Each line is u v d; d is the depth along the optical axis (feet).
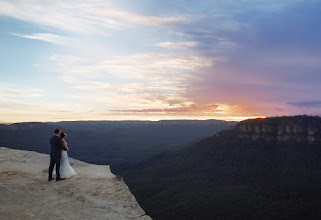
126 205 14.57
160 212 246.06
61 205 14.24
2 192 16.15
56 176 19.90
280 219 206.80
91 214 13.05
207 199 265.95
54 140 20.17
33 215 12.59
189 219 224.94
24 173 22.17
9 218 12.01
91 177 21.13
